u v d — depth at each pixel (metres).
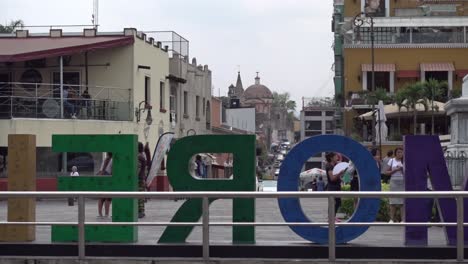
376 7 62.97
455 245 10.59
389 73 57.22
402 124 50.97
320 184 31.67
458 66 56.56
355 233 10.84
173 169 11.30
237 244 10.56
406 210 10.98
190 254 10.55
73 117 31.23
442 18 57.78
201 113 49.84
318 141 11.15
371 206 10.97
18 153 11.70
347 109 55.34
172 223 10.07
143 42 35.78
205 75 51.28
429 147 11.13
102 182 11.65
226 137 11.20
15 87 32.16
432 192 9.68
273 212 20.00
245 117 85.31
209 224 10.10
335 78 68.44
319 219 17.73
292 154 11.17
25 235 11.57
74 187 11.70
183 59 44.09
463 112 21.69
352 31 57.94
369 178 11.02
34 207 11.91
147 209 21.92
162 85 39.84
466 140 21.56
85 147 11.67
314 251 10.37
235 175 11.16
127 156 11.60
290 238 12.66
